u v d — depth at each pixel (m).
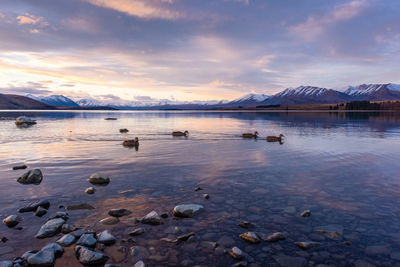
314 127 40.84
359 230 6.13
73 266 4.84
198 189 9.12
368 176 10.82
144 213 7.18
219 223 6.60
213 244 5.59
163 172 11.59
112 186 9.50
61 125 45.44
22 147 19.22
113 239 5.70
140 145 20.55
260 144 21.14
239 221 6.70
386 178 10.50
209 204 7.81
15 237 5.87
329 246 5.48
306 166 12.80
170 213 7.19
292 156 15.58
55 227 6.20
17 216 6.73
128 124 50.19
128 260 5.01
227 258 5.08
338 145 20.19
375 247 5.41
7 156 15.45
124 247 5.47
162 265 4.85
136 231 6.04
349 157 15.13
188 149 18.45
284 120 66.44
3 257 5.07
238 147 19.38
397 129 35.72
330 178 10.57
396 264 4.83
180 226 6.43
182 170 11.97
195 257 5.12
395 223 6.46
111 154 16.30
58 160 14.31
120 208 7.31
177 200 8.12
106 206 7.64
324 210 7.32
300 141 22.88
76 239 5.83
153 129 37.72
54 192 8.84
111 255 5.17
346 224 6.45
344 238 5.79
